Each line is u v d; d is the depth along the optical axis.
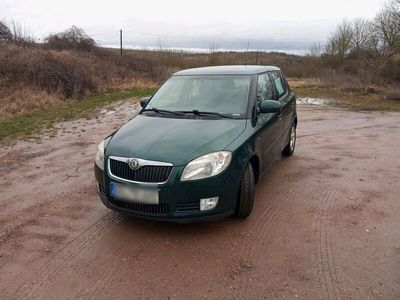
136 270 2.98
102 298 2.66
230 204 3.41
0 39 19.05
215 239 3.43
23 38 20.52
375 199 4.34
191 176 3.18
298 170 5.48
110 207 3.54
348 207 4.12
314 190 4.65
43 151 6.86
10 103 11.80
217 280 2.83
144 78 23.28
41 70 14.89
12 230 3.72
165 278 2.87
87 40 25.05
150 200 3.22
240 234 3.52
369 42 33.84
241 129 3.79
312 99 17.34
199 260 3.10
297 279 2.82
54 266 3.06
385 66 26.80
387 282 2.76
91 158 6.36
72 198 4.53
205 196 3.23
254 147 3.79
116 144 3.59
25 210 4.20
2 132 8.46
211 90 4.54
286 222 3.76
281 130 5.24
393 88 19.67
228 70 4.92
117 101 14.84
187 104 4.45
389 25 29.89
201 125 3.81
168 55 31.34
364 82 23.30
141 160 3.24
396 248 3.24
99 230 3.67
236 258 3.12
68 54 19.70
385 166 5.68
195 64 31.48
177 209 3.22
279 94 5.53
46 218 3.98
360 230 3.58
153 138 3.55
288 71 35.31
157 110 4.45
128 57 25.83
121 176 3.37
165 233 3.55
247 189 3.65
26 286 2.81
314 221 3.78
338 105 14.90
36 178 5.32
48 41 24.27
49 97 13.38
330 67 34.19
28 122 9.73
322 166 5.69
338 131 8.76
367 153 6.50
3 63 14.70
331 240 3.39
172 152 3.27
